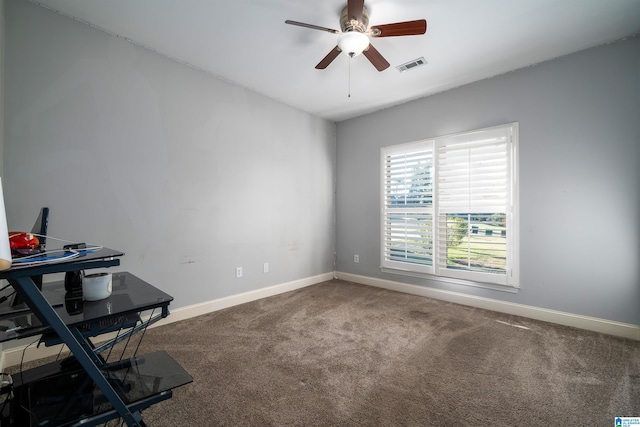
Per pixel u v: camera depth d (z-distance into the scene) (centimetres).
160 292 127
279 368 193
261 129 351
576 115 260
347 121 445
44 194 205
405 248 375
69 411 91
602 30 230
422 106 362
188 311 282
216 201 305
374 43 249
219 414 149
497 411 151
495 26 226
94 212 227
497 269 302
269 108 361
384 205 399
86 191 223
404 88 337
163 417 146
